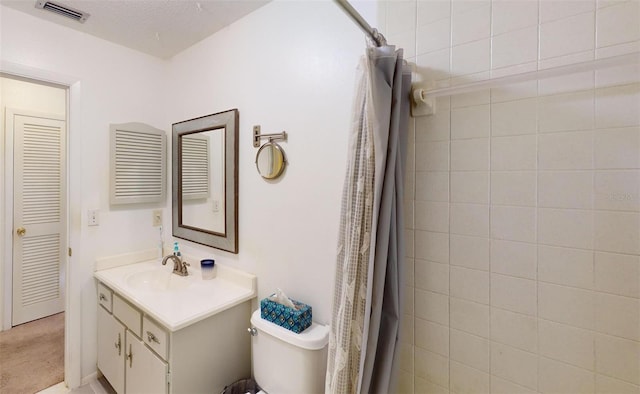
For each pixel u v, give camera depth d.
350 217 0.96
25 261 2.55
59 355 2.15
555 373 0.85
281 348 1.23
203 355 1.36
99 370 1.89
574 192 0.82
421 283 1.08
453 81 1.00
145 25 1.73
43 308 2.66
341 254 0.99
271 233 1.51
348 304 0.94
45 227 2.65
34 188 2.57
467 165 0.98
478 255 0.97
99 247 1.92
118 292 1.58
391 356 0.99
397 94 0.93
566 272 0.83
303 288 1.39
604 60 0.71
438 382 1.05
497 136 0.93
